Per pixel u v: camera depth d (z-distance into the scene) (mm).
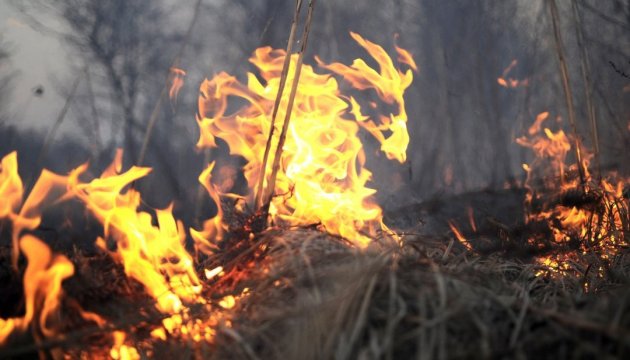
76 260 2564
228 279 2631
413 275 2080
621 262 3234
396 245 2371
